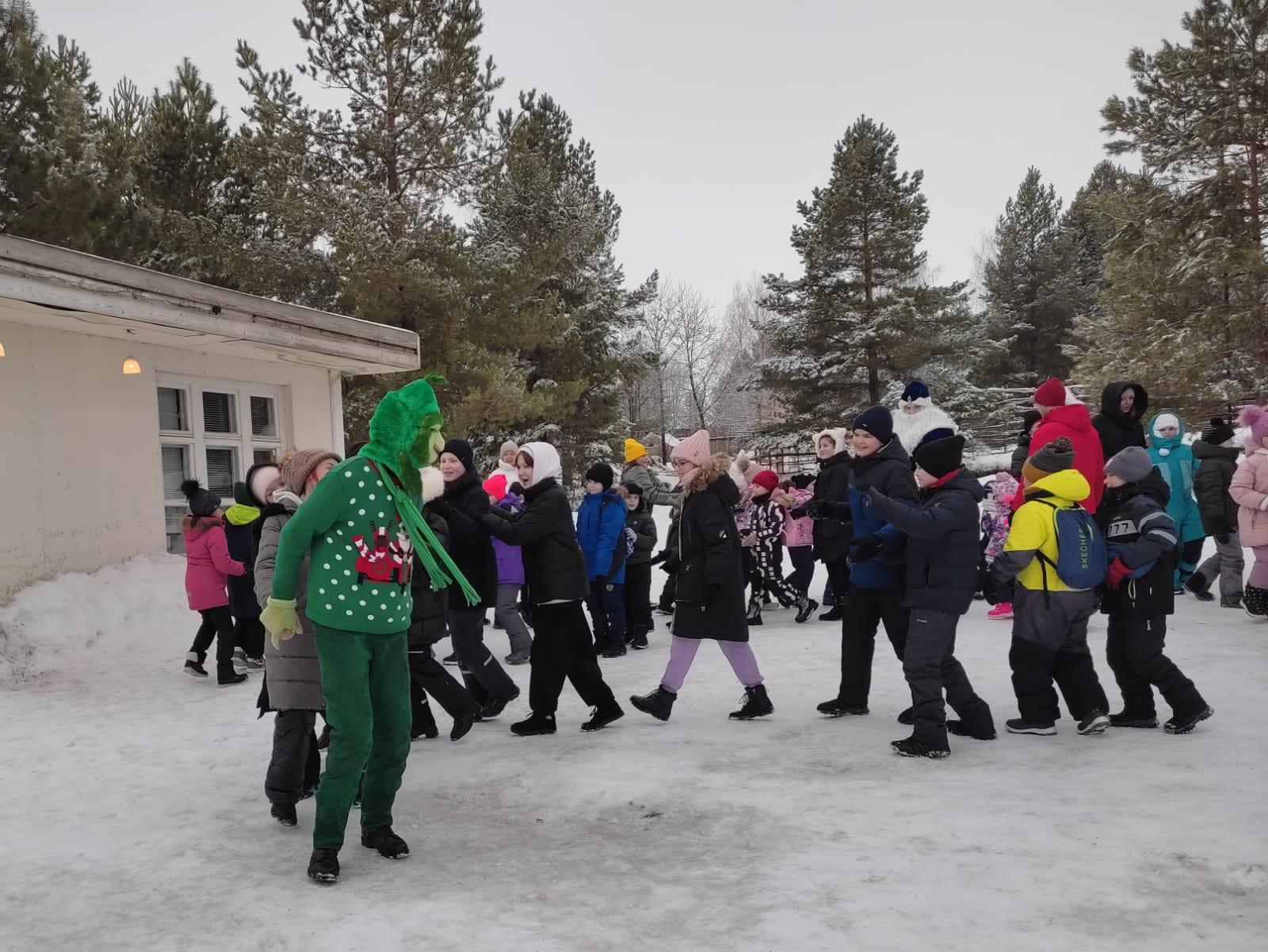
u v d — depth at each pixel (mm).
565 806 4324
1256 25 22641
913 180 30656
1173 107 23688
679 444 5684
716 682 6938
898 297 29688
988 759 4785
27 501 8484
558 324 22625
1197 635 7750
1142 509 5023
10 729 5902
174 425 10234
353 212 20094
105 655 7988
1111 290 25641
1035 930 2955
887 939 2932
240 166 21203
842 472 8281
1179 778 4336
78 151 16672
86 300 7711
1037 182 43344
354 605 3568
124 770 5062
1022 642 5168
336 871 3547
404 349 11906
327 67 21406
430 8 21250
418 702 5555
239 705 6512
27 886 3582
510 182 24656
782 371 30766
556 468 5609
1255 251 21953
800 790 4410
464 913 3236
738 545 5703
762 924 3072
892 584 5562
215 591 7102
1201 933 2906
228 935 3135
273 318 9742
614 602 8117
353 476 3613
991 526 9539
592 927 3102
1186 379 22484
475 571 5699
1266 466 8062
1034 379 42375
